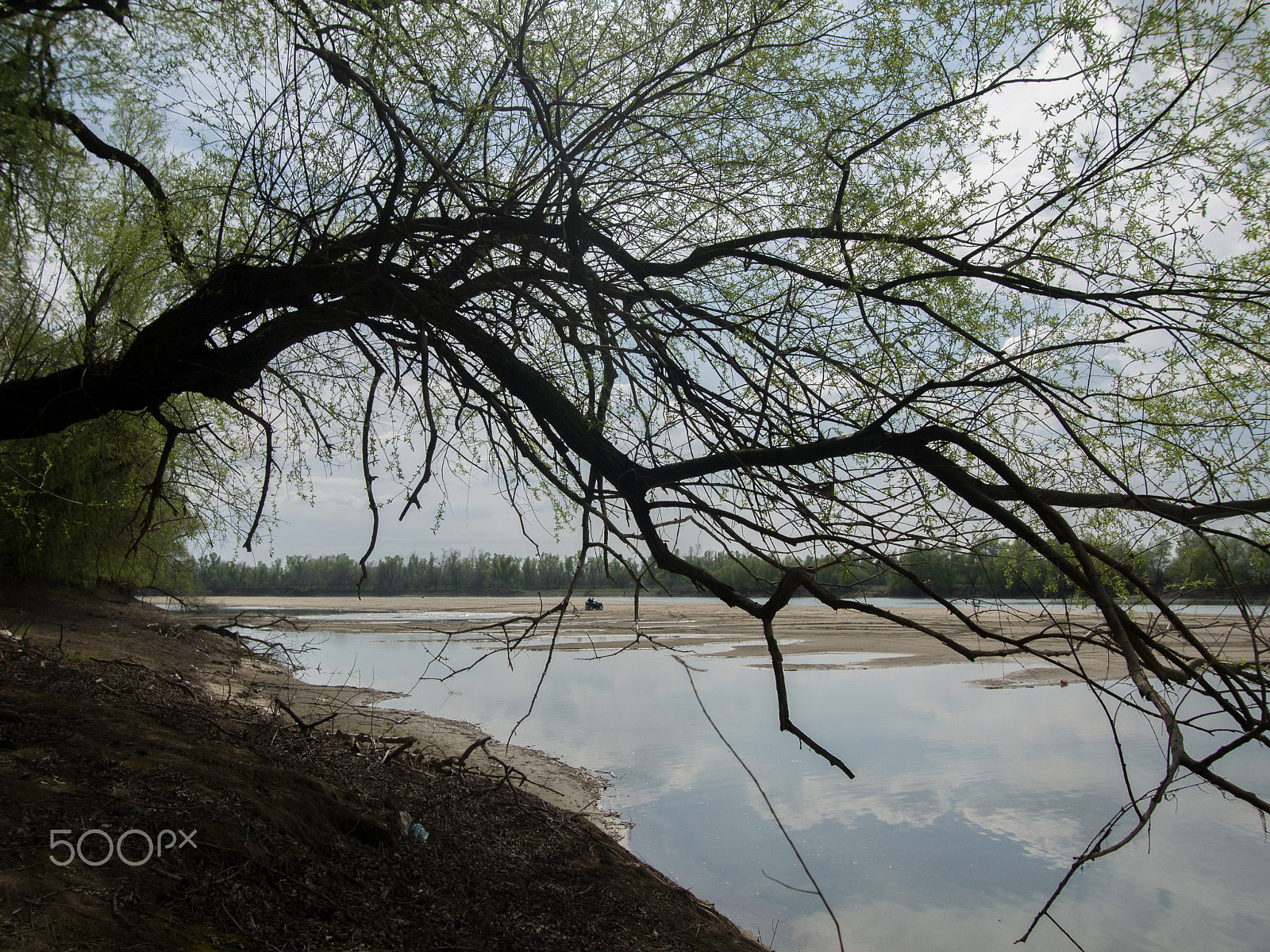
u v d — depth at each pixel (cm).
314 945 404
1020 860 898
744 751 1316
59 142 541
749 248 437
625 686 2050
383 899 487
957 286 383
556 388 449
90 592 1952
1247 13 317
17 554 1413
